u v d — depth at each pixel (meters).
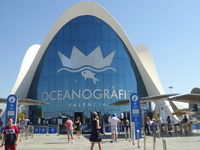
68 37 34.84
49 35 36.22
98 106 31.88
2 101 21.00
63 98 32.44
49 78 33.91
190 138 18.20
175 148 12.32
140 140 17.31
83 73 32.94
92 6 35.41
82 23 35.44
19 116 27.00
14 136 8.23
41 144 15.69
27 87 37.22
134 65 36.69
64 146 14.30
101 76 32.97
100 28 35.38
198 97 19.45
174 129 25.02
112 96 32.50
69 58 33.78
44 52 37.00
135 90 34.84
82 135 25.98
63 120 31.59
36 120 33.12
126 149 12.20
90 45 34.12
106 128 29.58
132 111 15.34
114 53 34.50
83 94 32.25
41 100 33.69
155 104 36.47
